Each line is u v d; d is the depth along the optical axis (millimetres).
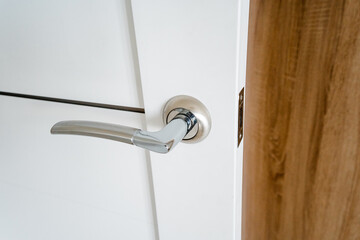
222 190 392
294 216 542
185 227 445
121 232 562
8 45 463
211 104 343
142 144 326
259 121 492
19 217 684
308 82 437
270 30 426
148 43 340
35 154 558
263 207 561
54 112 487
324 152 471
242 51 329
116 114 437
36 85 476
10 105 523
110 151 478
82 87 439
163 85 357
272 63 445
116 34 378
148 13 324
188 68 335
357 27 385
